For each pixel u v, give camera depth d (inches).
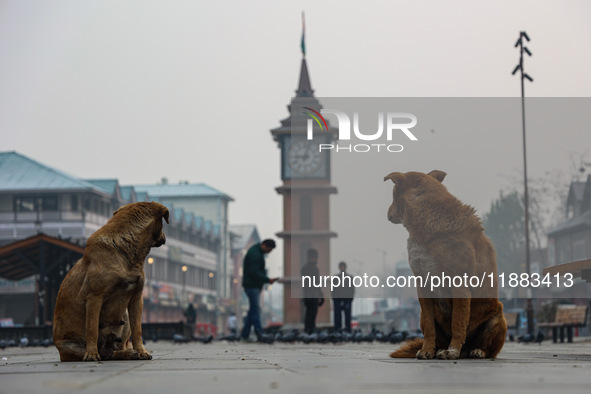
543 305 1060.5
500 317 279.0
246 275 725.3
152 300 3272.6
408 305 2007.9
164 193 4490.7
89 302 276.8
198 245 4119.1
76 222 2785.4
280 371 208.4
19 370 221.3
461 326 273.0
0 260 1139.9
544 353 369.1
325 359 289.9
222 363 257.9
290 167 1412.4
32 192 2790.4
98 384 163.3
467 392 144.1
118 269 277.4
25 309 2716.5
